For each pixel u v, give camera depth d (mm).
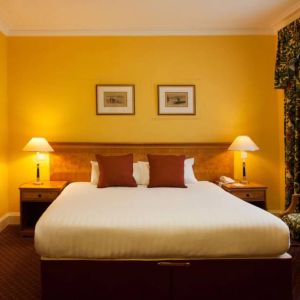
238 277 2104
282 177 4230
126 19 3814
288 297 2111
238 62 4207
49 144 4059
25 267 2814
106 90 4148
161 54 4164
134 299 2088
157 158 3721
